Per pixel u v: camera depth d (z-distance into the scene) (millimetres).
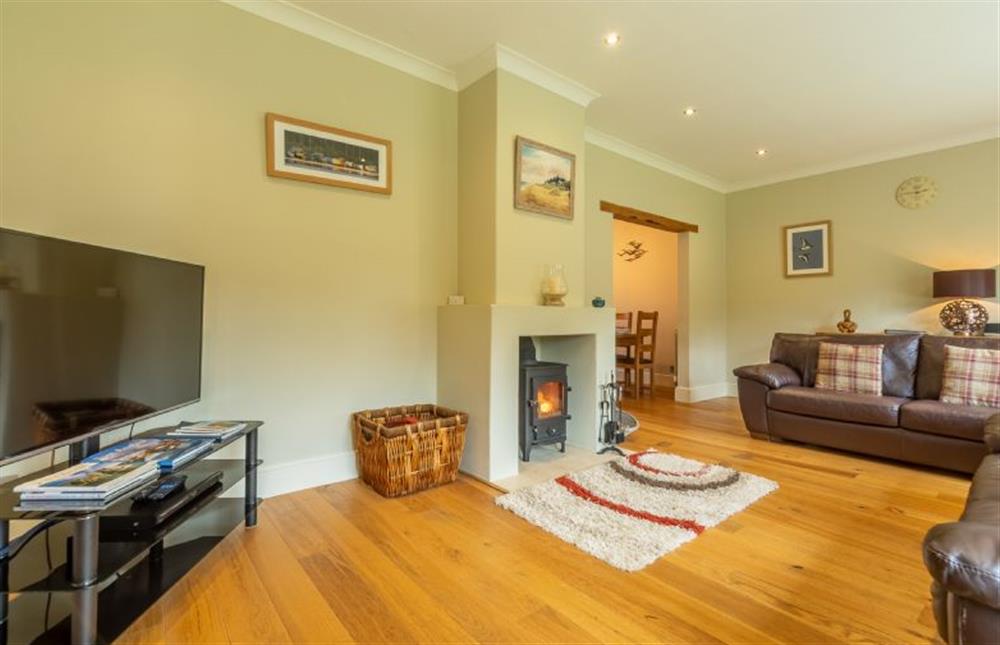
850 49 2953
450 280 3326
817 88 3467
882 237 4836
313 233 2732
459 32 2814
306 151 2689
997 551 972
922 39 2840
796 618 1563
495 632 1493
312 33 2719
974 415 2855
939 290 4168
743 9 2582
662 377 6844
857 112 3867
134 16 2205
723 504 2486
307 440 2727
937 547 1021
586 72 3246
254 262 2537
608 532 2162
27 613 1526
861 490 2725
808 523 2285
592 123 4121
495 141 3041
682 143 4590
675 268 6730
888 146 4629
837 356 3797
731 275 6012
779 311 5586
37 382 1419
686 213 5465
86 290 1604
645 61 3107
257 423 2205
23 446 1366
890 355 3641
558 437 3398
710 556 1970
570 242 3480
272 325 2598
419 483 2670
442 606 1626
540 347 3863
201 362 2268
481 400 2889
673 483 2781
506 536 2145
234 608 1608
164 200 2277
